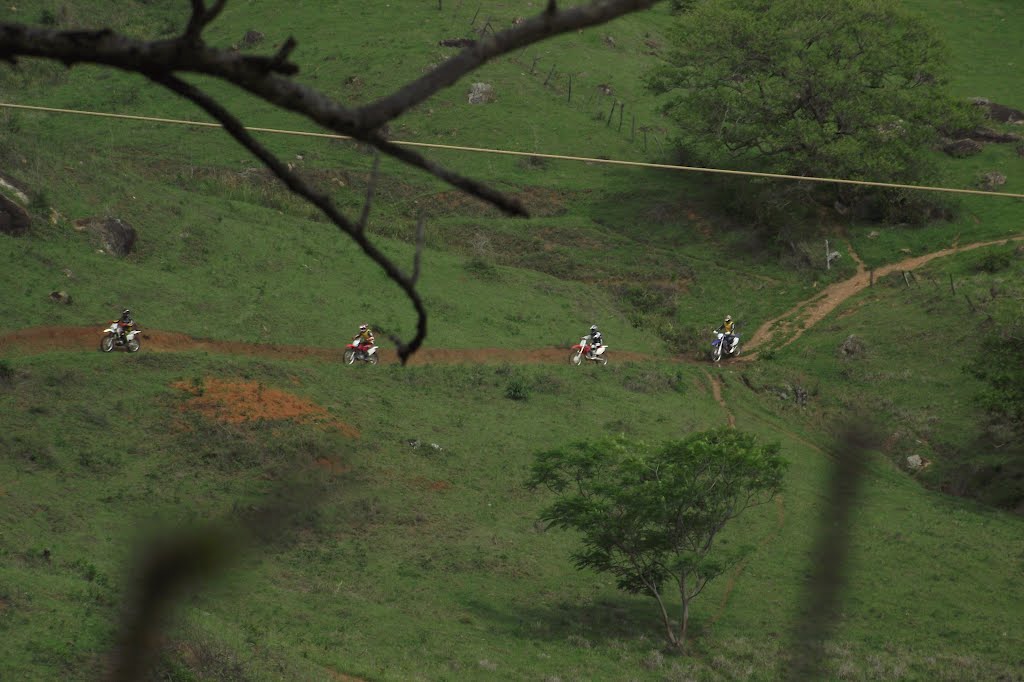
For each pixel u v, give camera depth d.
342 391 52.69
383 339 63.66
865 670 34.59
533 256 89.56
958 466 61.53
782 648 36.66
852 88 91.81
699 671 33.72
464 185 3.07
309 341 59.59
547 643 35.19
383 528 42.12
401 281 3.16
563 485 39.88
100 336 51.41
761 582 43.50
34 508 35.62
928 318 76.44
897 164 88.31
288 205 84.69
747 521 49.41
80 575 29.41
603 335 75.44
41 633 22.95
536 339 70.81
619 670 33.22
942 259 85.94
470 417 54.81
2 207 56.75
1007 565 46.78
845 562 5.90
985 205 93.75
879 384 71.12
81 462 39.88
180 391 46.16
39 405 42.28
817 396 71.06
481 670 31.25
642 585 37.97
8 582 24.59
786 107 93.75
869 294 83.31
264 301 62.31
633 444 40.03
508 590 39.62
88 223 61.12
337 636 31.17
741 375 71.50
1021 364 60.84
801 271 87.81
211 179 87.06
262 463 43.03
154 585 14.27
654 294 85.50
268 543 37.41
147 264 62.22
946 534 49.69
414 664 30.50
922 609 41.72
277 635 29.38
